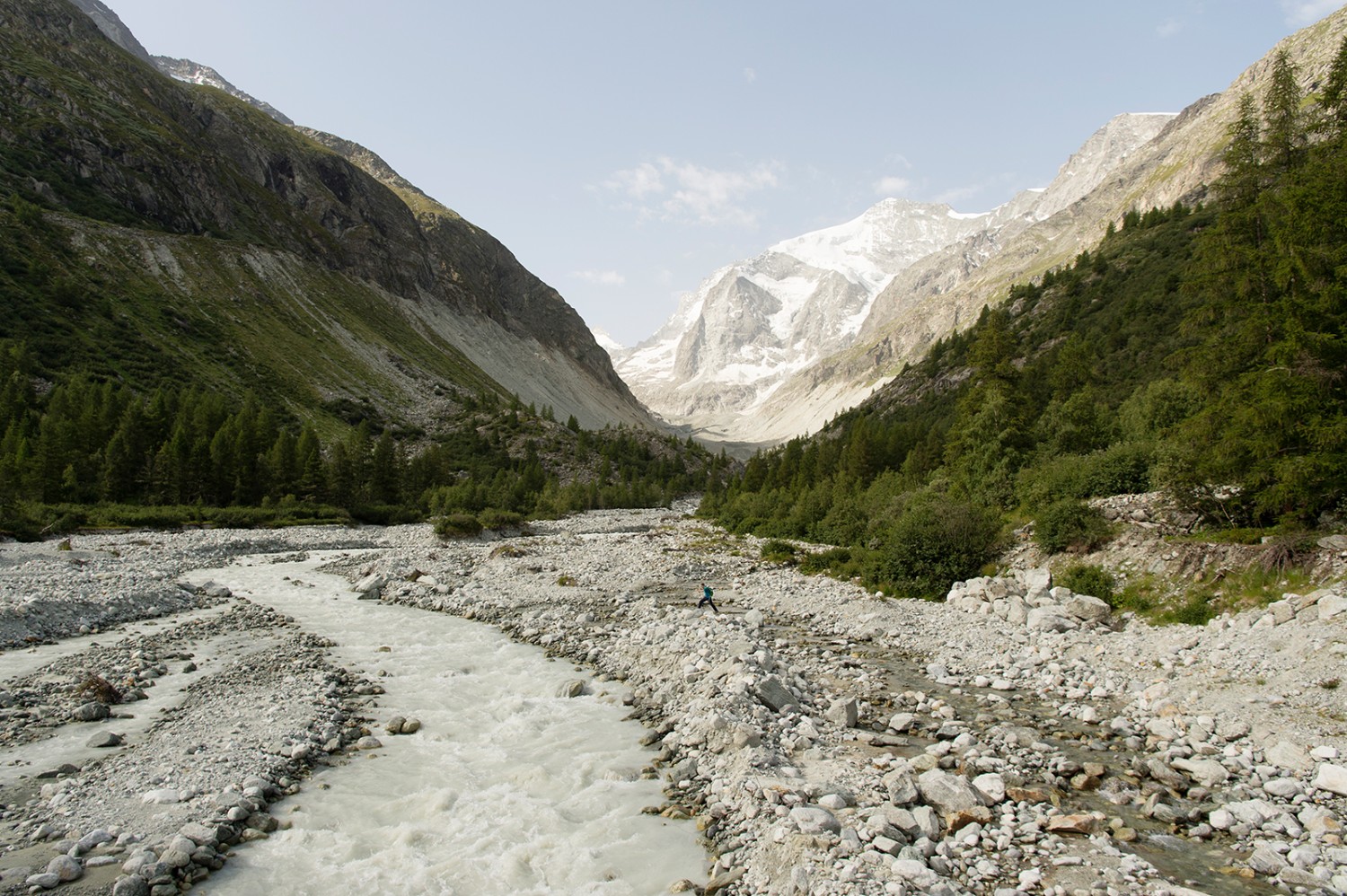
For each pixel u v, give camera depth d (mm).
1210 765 15000
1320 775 13961
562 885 11367
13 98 167500
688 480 195750
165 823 12641
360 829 13117
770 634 29688
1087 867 11281
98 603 30703
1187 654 22359
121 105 196500
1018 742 16922
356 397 163625
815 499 72062
